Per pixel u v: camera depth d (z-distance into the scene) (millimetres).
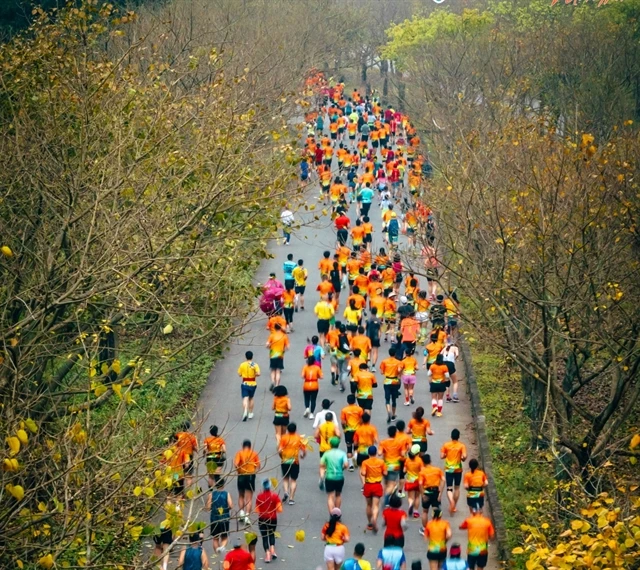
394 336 61188
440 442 51250
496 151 49906
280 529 42938
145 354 37469
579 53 85188
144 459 27812
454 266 52719
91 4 44875
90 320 39562
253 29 95188
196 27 83750
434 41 106500
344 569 35562
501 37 94938
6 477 26953
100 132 39562
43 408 38562
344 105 128125
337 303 66938
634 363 39375
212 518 38500
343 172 102188
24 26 76500
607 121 71375
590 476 36656
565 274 42938
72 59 42312
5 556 26234
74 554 30469
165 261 36719
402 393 56719
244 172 37969
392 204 81438
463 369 60969
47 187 37719
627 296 42906
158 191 37500
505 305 44438
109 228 34906
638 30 93625
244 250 48062
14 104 40312
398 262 55688
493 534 42750
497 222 42875
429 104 78812
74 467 26875
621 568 25109
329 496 42812
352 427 47562
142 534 28219
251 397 52250
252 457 40344
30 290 34125
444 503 45750
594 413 54781
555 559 26000
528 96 84000
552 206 40875
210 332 38562
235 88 56375
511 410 55906
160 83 46438
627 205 40750
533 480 47656
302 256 79750
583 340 40000
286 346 55156
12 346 29703
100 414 46000
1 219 37438
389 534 37594
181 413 52094
